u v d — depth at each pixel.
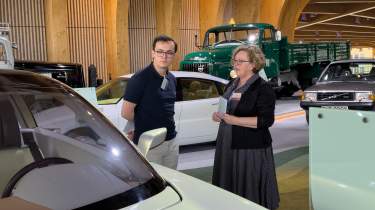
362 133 2.52
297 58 16.19
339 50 19.56
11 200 1.69
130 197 2.04
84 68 15.03
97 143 2.39
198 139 7.87
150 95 3.69
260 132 3.74
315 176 2.77
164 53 3.65
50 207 1.91
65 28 14.12
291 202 5.16
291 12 22.16
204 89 7.99
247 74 3.73
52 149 2.30
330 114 2.66
